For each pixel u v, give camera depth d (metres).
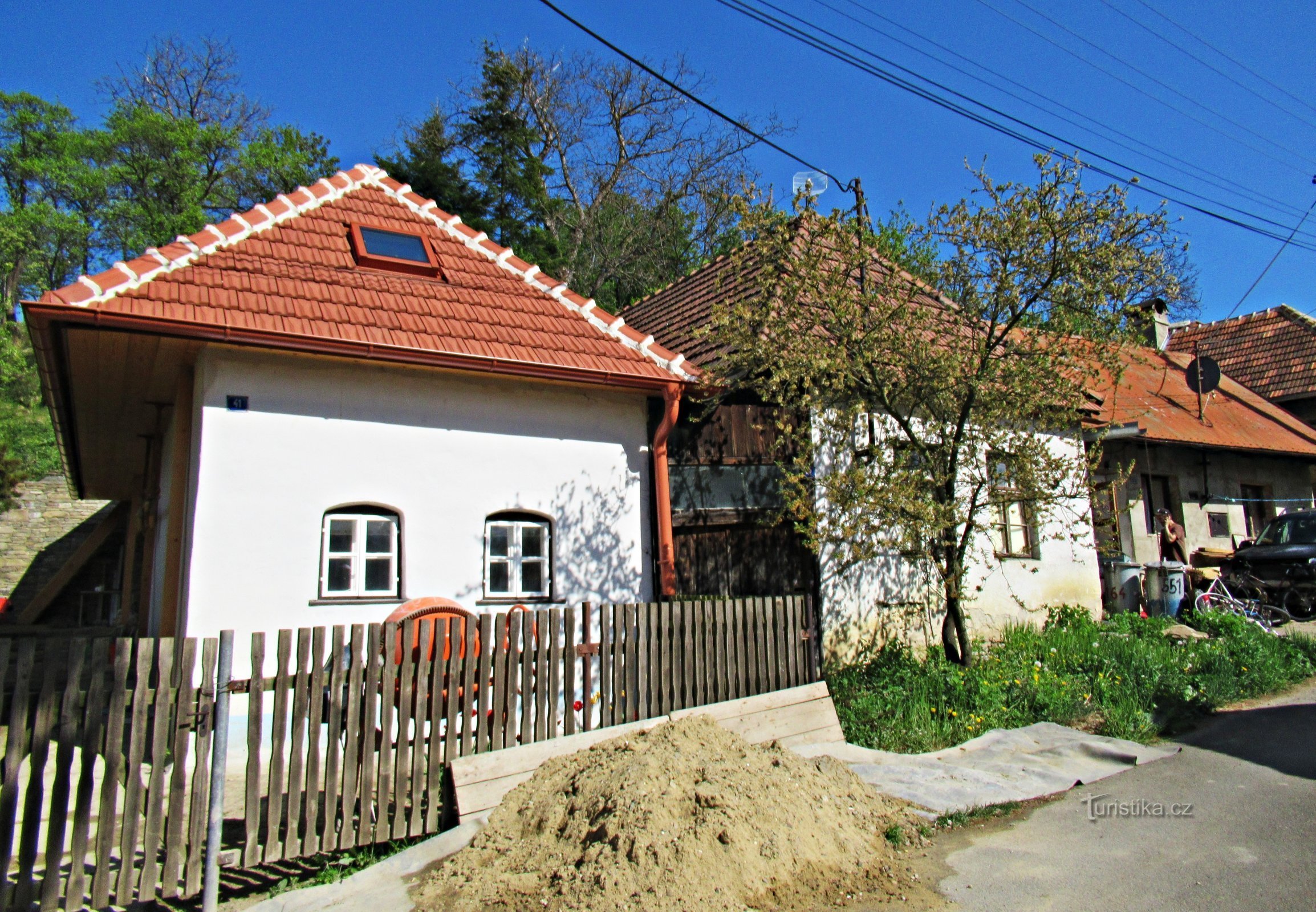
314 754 4.88
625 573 9.14
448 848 4.89
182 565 7.96
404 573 7.91
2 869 4.03
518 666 5.82
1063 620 12.11
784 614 7.57
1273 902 4.17
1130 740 7.18
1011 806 5.76
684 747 5.21
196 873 4.42
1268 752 6.81
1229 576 14.59
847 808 5.25
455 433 8.40
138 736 4.35
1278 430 19.58
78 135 38.56
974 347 8.52
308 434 7.67
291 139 39.38
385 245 9.65
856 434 9.34
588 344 9.39
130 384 9.12
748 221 8.66
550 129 29.00
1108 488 9.43
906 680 8.38
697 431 9.88
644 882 4.09
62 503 21.27
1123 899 4.29
